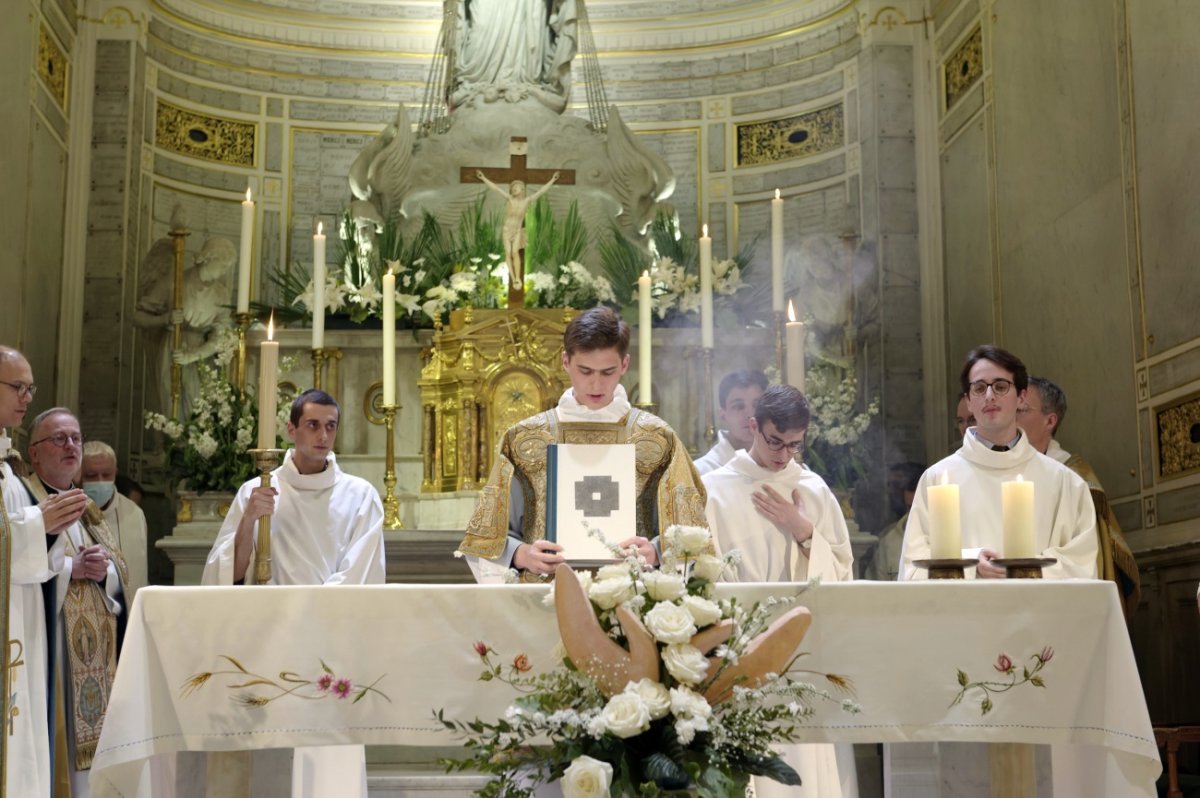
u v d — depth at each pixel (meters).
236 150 10.52
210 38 10.48
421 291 7.98
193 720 3.09
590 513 3.46
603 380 3.67
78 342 9.23
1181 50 6.30
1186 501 6.20
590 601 2.91
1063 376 7.57
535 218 8.38
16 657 4.37
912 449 9.21
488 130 9.23
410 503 7.44
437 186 9.01
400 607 3.13
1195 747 6.23
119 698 3.03
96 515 5.14
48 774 4.40
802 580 4.26
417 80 10.97
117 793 3.08
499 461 3.69
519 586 3.14
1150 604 6.59
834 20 10.35
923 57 9.81
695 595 2.95
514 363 6.84
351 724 3.11
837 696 3.14
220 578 4.52
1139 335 6.67
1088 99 7.29
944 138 9.48
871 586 3.19
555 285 7.67
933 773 3.72
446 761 2.92
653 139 10.94
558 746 2.83
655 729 2.81
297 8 10.81
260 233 10.47
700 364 7.94
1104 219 7.09
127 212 9.50
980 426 4.34
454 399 6.89
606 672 2.81
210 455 6.90
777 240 6.71
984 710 3.16
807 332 8.29
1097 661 3.18
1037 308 7.90
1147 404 6.58
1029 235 8.02
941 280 9.40
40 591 4.52
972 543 4.20
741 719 2.80
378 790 5.51
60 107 9.20
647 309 5.93
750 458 4.44
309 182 10.70
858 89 10.04
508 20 9.79
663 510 3.65
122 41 9.70
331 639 3.13
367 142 10.84
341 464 7.84
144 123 9.88
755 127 10.74
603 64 11.08
